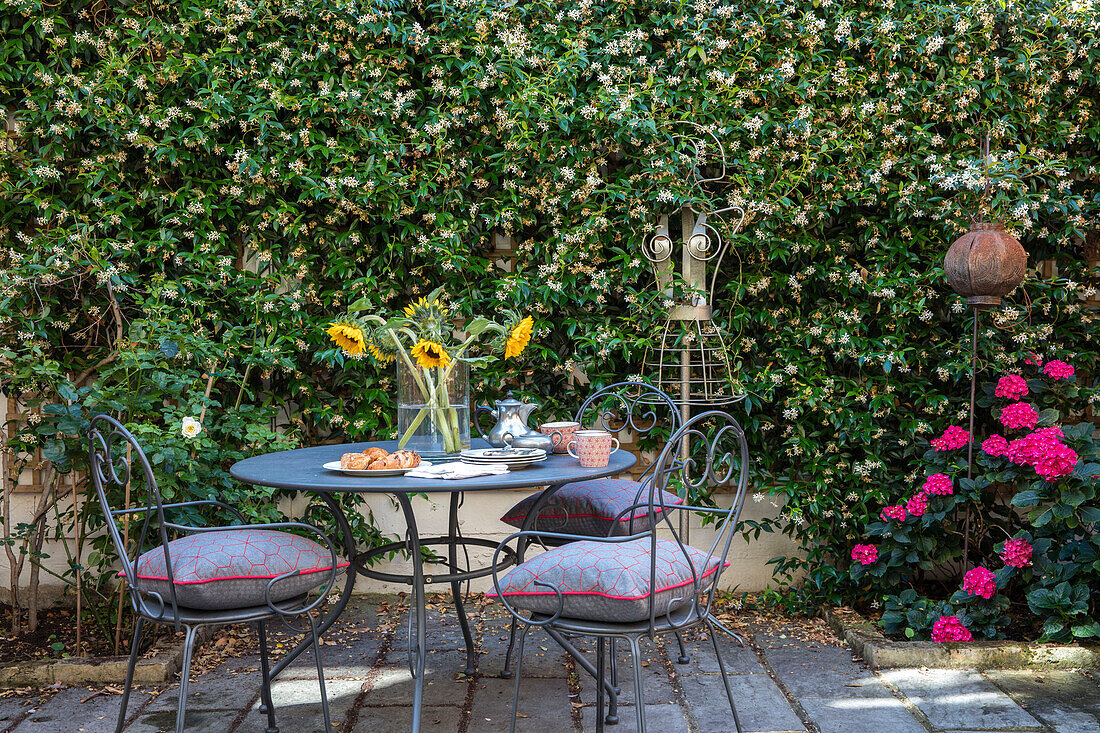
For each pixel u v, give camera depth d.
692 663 2.77
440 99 3.26
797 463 3.48
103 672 2.60
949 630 2.79
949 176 3.10
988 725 2.28
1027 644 2.73
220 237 3.20
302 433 3.43
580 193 3.25
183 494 2.92
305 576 1.97
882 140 3.34
